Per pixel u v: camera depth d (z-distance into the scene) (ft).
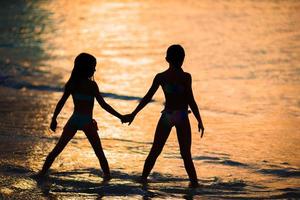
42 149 46.50
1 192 35.88
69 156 44.68
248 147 48.19
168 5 162.30
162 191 36.76
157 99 68.23
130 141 49.88
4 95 71.36
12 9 159.84
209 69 84.99
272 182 39.11
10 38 118.11
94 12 152.97
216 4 158.81
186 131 38.45
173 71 38.50
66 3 169.07
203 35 117.19
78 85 39.04
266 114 60.44
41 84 77.36
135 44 109.50
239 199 35.17
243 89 72.33
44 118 58.49
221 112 61.41
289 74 80.48
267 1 159.43
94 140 39.52
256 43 105.70
